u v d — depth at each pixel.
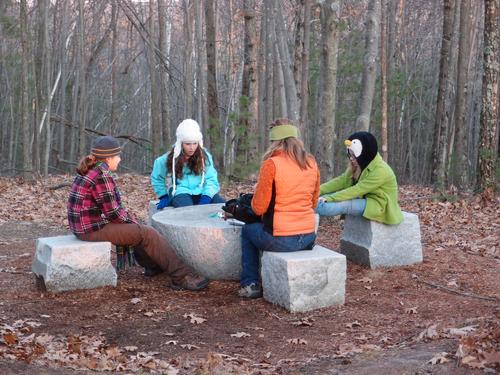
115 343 4.71
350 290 6.05
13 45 26.59
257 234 5.65
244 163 15.91
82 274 5.82
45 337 4.64
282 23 14.61
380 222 6.77
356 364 4.09
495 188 13.16
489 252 7.70
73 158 26.98
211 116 18.06
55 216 10.41
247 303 5.68
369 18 9.70
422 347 4.31
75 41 29.05
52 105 30.39
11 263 7.04
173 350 4.59
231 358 4.37
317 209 6.49
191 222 6.23
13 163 27.67
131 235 5.90
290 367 4.17
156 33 33.69
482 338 4.11
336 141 21.19
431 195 13.88
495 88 13.15
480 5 30.89
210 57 17.94
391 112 25.72
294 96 13.38
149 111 37.19
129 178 15.44
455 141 18.52
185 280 5.98
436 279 6.43
